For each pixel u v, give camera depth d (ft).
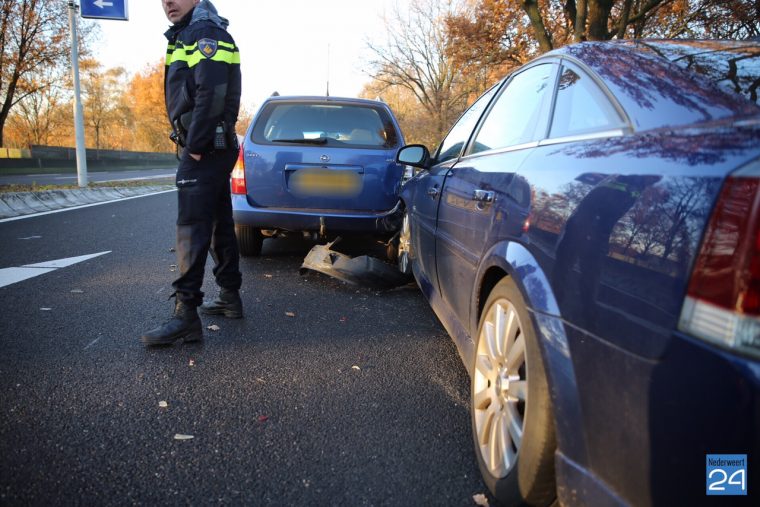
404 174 17.63
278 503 6.28
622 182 4.69
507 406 6.31
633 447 4.04
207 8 10.45
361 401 8.93
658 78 5.58
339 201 17.44
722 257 3.50
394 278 15.78
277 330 12.16
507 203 6.93
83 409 8.23
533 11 47.32
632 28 56.90
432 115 112.06
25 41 83.87
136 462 6.94
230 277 12.61
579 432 4.71
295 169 17.35
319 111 18.37
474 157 9.73
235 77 10.85
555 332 5.14
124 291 14.58
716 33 49.47
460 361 10.80
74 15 41.22
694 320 3.60
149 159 149.89
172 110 10.56
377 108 18.69
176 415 8.20
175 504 6.18
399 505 6.33
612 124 5.54
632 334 4.12
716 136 4.09
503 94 10.15
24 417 7.91
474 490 6.68
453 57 70.95
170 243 22.22
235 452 7.28
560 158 6.04
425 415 8.53
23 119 146.20
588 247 4.86
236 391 9.08
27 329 11.44
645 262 4.11
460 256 8.82
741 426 3.26
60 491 6.29
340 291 15.58
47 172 90.27
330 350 11.10
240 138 17.85
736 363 3.30
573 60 7.26
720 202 3.61
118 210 33.78
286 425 8.05
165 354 10.46
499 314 6.81
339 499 6.40
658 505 3.82
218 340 11.38
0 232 23.49
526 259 5.95
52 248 20.24
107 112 173.99
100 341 10.96
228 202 12.26
